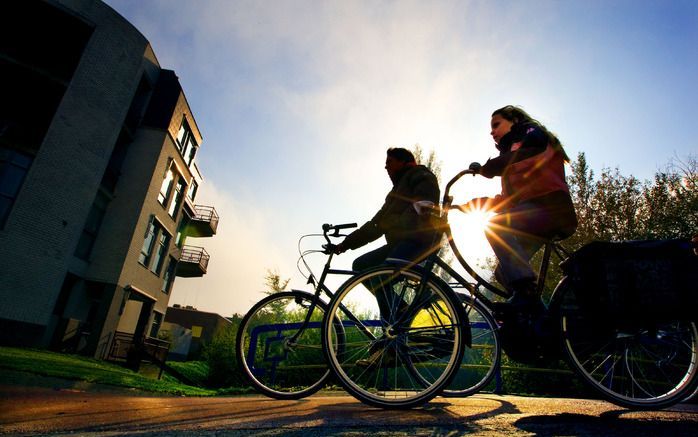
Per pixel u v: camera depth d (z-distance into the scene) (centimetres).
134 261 1611
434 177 297
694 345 221
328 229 304
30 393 264
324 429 145
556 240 234
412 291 245
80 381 516
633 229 1241
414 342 234
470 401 251
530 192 224
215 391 675
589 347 226
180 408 206
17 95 1355
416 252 267
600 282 200
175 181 1936
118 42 1493
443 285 230
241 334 299
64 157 1305
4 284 1138
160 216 1819
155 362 1400
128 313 1773
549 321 213
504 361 690
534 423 164
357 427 149
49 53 1452
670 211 1237
